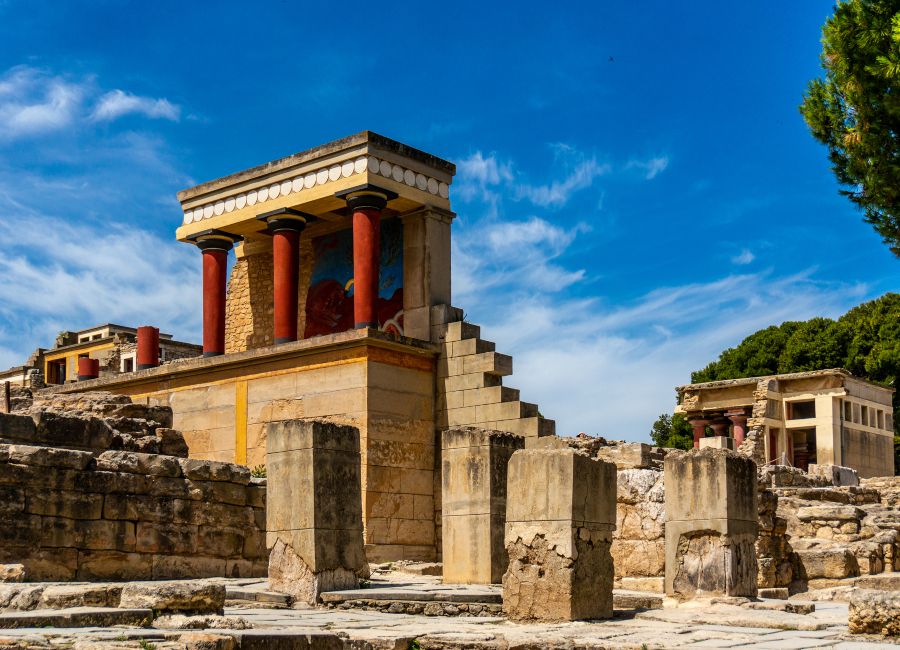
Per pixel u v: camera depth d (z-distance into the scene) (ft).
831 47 63.21
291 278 102.42
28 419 60.03
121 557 57.72
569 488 46.39
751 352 201.36
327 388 93.76
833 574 68.23
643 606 52.90
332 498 53.98
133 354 176.86
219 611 39.65
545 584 46.24
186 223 111.14
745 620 45.14
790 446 147.43
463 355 95.25
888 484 105.91
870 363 183.21
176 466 61.62
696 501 53.52
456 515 60.29
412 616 48.49
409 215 101.30
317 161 99.60
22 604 38.55
